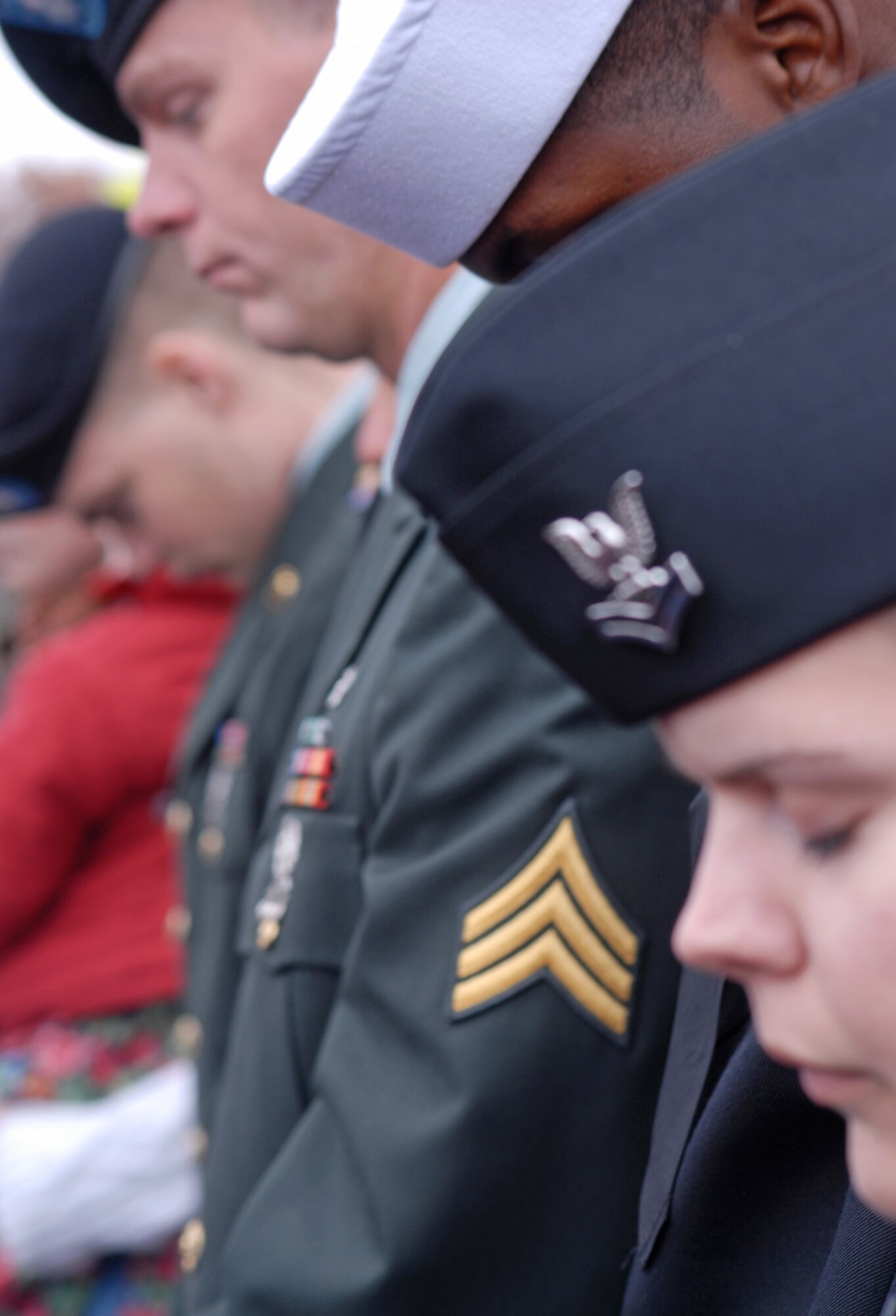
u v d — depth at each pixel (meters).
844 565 0.49
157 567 2.36
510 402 0.53
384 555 1.42
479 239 0.85
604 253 0.52
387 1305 1.10
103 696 2.32
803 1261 0.82
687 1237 0.87
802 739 0.50
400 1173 1.10
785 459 0.49
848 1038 0.52
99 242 2.18
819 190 0.51
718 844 0.54
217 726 1.91
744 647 0.50
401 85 0.79
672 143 0.76
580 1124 1.10
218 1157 1.41
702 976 0.92
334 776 1.33
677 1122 0.91
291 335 1.46
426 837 1.17
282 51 1.35
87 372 2.17
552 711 1.14
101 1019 2.39
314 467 2.08
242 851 1.75
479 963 1.12
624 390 0.51
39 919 2.41
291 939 1.33
